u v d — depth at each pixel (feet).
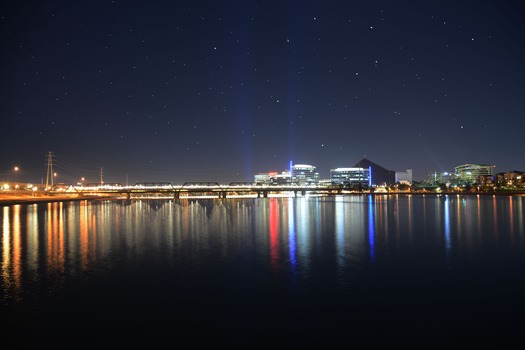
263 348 59.52
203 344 60.70
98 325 67.72
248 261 119.96
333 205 496.64
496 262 118.52
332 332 65.00
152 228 216.33
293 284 93.35
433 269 108.99
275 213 342.64
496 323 68.03
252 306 77.46
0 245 152.97
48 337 62.95
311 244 154.30
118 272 105.29
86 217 298.97
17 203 532.32
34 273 104.27
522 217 283.38
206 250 140.15
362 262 118.52
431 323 68.28
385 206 456.45
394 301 80.07
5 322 68.95
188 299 81.82
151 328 66.54
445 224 234.38
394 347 59.57
